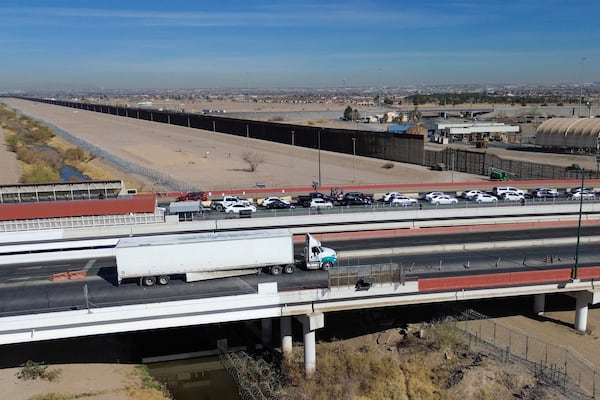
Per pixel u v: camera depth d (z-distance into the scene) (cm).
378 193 8556
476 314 4872
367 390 3962
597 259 5209
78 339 4591
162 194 7981
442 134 16738
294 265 4850
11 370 4022
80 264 5044
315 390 3981
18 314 3800
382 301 4175
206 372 4294
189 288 4288
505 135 17375
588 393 3712
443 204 6862
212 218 6331
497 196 7981
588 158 12388
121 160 12912
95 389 3847
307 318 4084
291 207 7169
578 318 4588
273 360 4400
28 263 5122
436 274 4766
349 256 5375
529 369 3988
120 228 5847
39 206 5816
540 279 4388
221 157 13712
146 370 4259
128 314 3766
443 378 4028
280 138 16800
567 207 7019
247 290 4228
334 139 14488
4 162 13212
